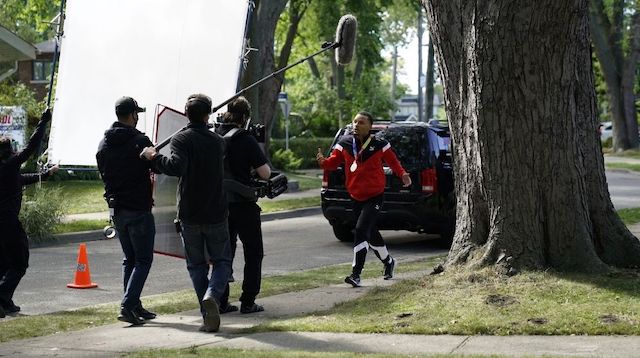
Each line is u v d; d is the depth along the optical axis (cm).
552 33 1298
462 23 1377
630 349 1004
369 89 8225
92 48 1791
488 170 1352
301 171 5803
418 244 2278
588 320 1122
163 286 1669
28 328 1256
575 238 1337
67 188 3694
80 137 1786
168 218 1328
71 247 2309
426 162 2112
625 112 7462
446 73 1416
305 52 7419
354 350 1048
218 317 1193
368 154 1543
